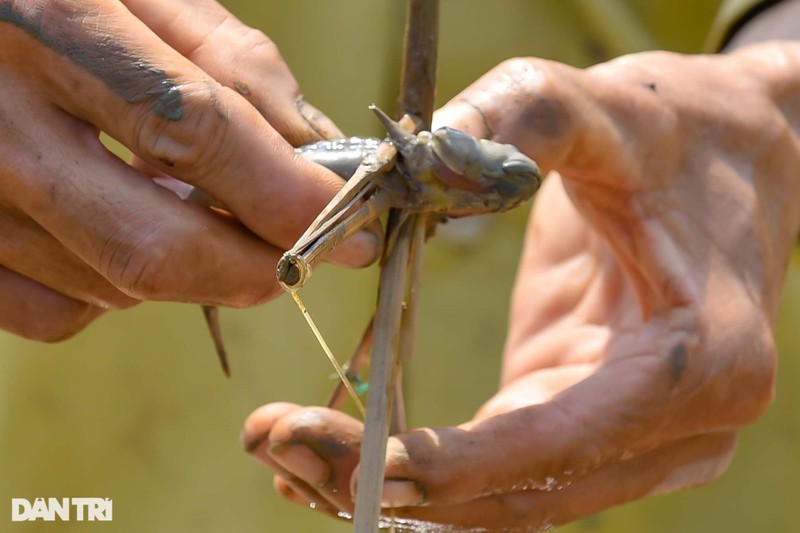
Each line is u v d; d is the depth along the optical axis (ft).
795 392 3.11
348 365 2.44
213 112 2.26
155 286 2.28
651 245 2.52
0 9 2.26
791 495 3.11
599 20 3.14
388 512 2.43
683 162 2.55
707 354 2.48
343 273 3.10
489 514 2.44
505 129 2.41
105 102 2.26
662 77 2.56
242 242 2.31
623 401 2.44
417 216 2.32
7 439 3.12
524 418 2.41
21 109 2.27
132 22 2.28
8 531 3.12
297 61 3.06
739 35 2.98
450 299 3.20
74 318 2.45
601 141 2.48
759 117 2.60
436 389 3.19
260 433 2.41
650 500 3.12
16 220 2.35
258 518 3.11
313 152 2.35
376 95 3.07
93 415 3.11
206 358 3.10
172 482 3.11
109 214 2.27
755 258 2.55
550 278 2.74
